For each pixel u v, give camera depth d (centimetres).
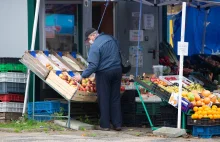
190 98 2095
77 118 2448
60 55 2542
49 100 2505
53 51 2500
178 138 2022
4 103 2459
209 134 2059
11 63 2481
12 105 2480
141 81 2208
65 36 2755
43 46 2656
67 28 2761
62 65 2442
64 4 2744
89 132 2161
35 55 2408
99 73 2216
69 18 2764
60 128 2236
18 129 2203
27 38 2589
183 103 2073
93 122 2442
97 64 2186
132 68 2856
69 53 2575
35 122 2352
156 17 2883
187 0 2344
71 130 2212
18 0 2586
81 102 2403
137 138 2006
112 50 2217
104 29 2866
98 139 1959
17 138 1966
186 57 2903
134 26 2864
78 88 2242
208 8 2859
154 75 2353
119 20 2873
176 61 2839
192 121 2055
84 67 2519
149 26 2870
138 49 2400
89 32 2250
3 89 2461
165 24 2909
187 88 2247
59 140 1917
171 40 2897
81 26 2784
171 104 2095
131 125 2405
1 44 2598
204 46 2916
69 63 2488
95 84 2306
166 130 2081
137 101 2369
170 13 2875
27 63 2366
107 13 2872
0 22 2595
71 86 2236
